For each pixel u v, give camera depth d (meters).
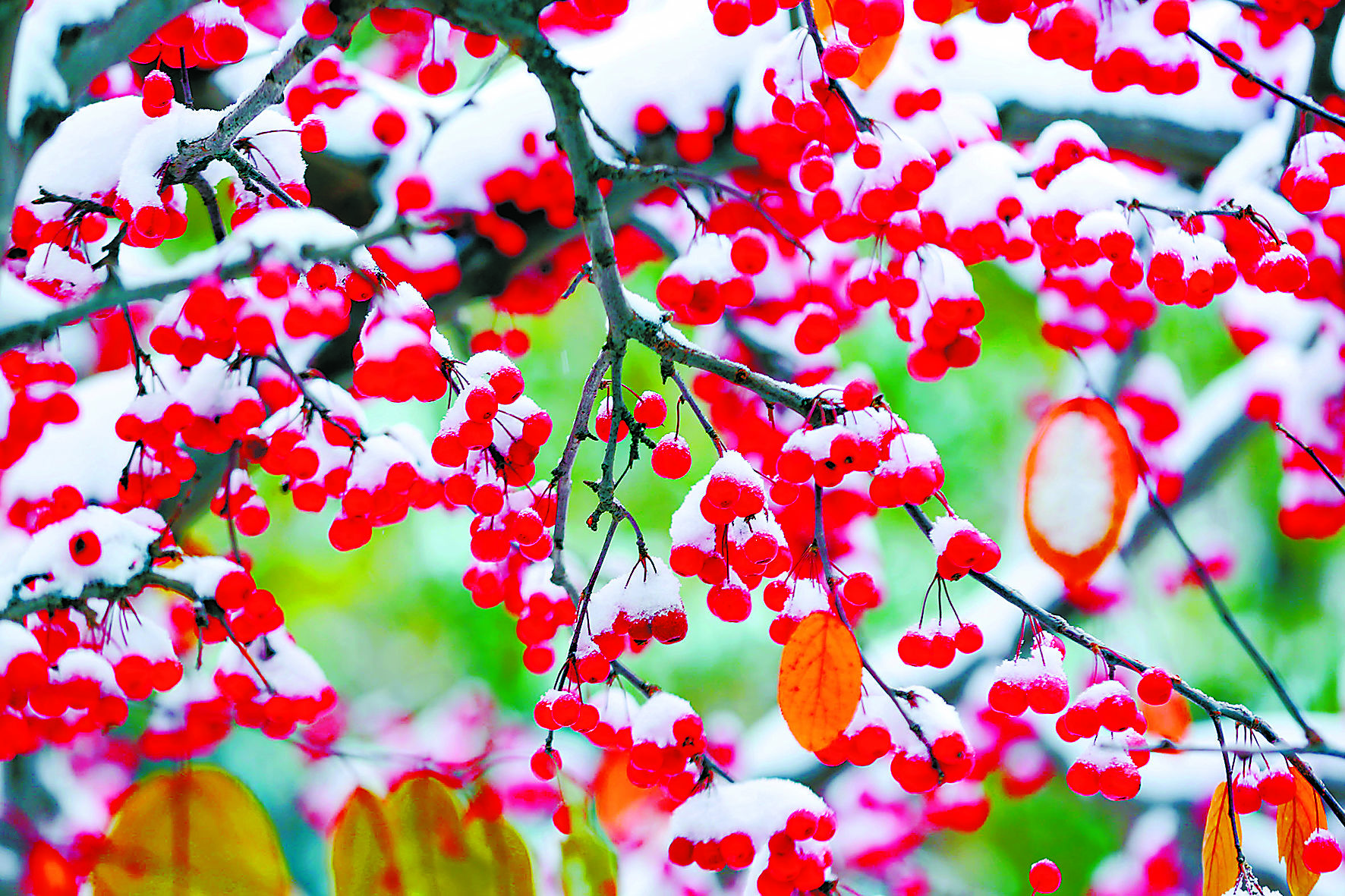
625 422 1.16
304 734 1.29
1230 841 1.18
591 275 1.15
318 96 1.26
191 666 1.31
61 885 1.19
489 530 1.20
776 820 1.17
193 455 1.27
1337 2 1.27
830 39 1.18
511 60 1.38
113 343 1.31
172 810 1.20
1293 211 1.29
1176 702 1.40
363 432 1.20
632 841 1.49
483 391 1.15
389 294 1.16
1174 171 1.37
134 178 1.17
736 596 1.16
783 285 1.38
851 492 1.33
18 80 1.18
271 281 1.14
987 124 1.31
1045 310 1.50
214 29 1.19
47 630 1.18
